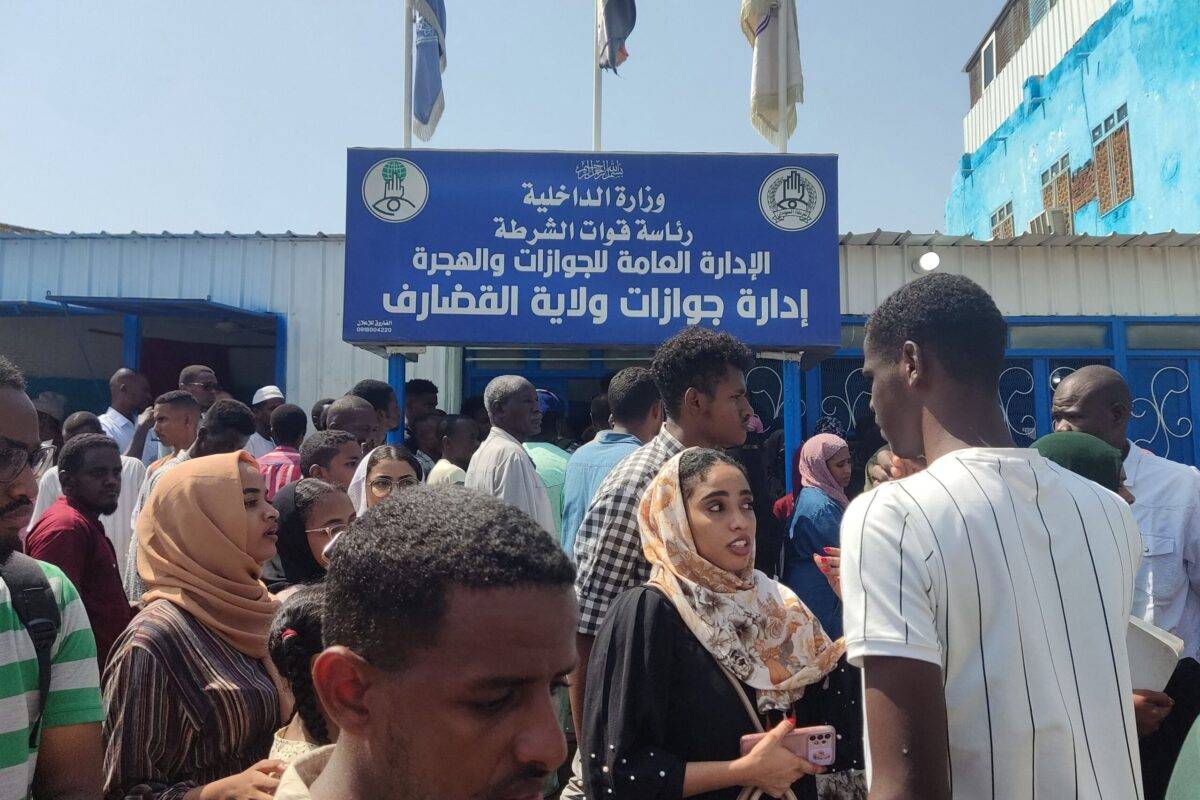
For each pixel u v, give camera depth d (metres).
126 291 8.45
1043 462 1.46
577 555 2.60
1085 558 1.39
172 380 10.52
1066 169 14.52
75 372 10.21
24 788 1.61
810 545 4.25
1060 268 8.20
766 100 6.79
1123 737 1.34
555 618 0.92
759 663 2.05
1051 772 1.28
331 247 8.43
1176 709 2.07
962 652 1.33
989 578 1.33
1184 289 8.17
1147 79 12.02
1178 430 8.07
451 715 0.89
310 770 1.14
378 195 6.11
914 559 1.34
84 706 1.77
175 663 2.05
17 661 1.63
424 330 6.05
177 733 2.01
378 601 0.91
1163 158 11.60
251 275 8.45
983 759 1.30
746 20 6.98
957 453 1.45
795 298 6.11
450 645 0.89
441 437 6.04
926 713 1.26
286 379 8.33
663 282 6.13
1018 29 17.41
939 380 1.52
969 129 20.20
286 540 2.88
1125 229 12.52
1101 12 13.96
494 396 4.38
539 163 6.18
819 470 4.57
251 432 4.39
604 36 6.51
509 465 4.09
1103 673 1.34
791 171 6.18
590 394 8.50
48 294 7.64
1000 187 17.48
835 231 6.14
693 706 2.00
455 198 6.14
